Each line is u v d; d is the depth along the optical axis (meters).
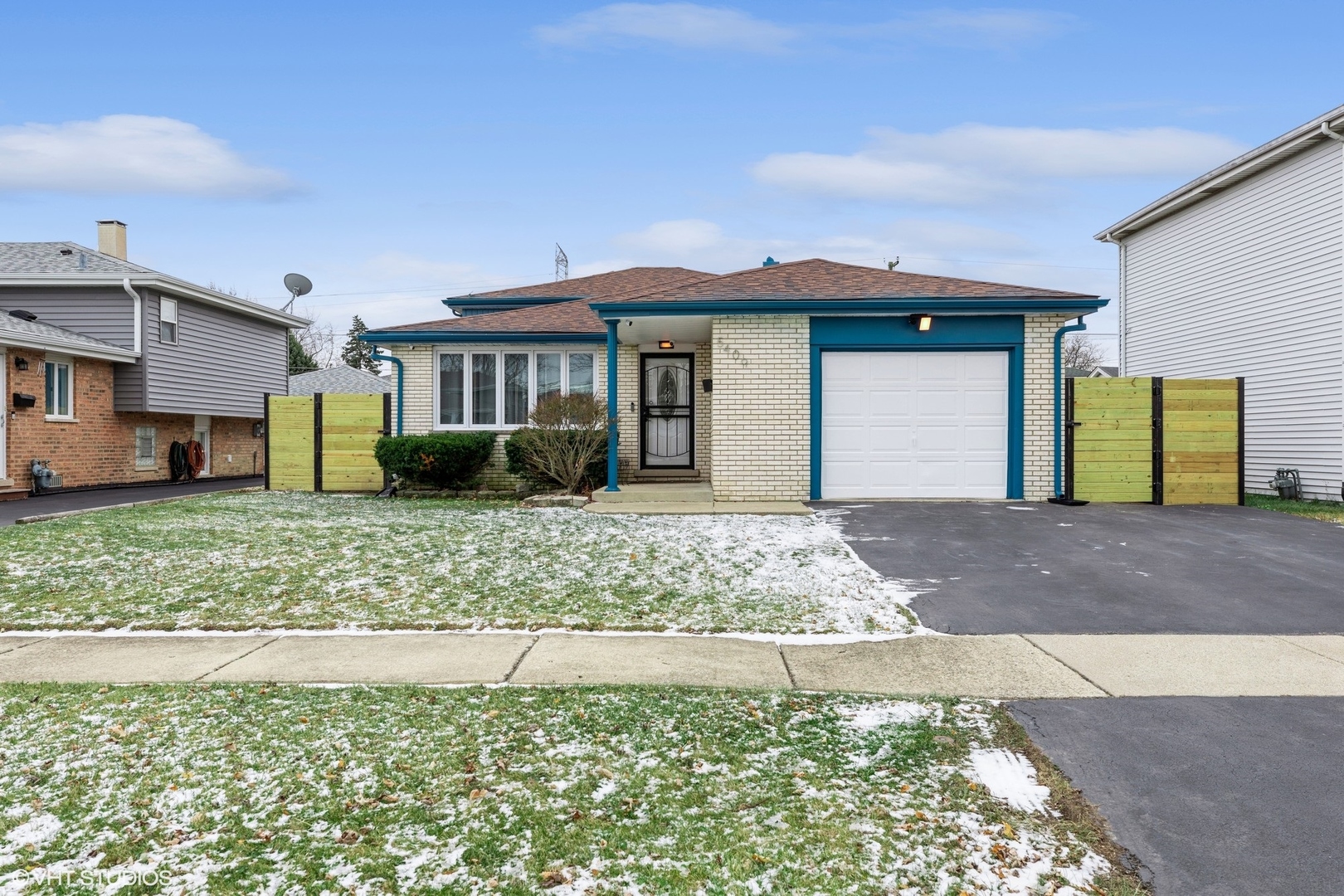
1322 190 13.43
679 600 6.58
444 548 8.42
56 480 16.22
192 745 3.77
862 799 3.27
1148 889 2.66
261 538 8.96
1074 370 53.44
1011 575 7.32
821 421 11.88
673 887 2.67
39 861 2.79
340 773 3.48
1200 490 11.73
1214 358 16.33
